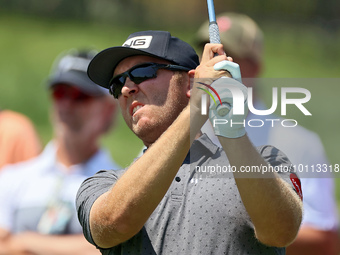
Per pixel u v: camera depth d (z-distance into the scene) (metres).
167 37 9.88
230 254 9.04
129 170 8.82
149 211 8.76
